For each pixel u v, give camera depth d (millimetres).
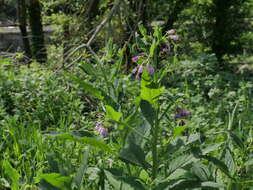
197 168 2701
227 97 5809
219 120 4926
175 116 2977
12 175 3062
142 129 2730
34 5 12250
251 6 11414
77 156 3680
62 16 10078
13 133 3893
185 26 11391
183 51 9547
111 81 2963
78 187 2584
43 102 5371
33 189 3178
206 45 11516
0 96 5613
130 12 8633
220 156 2912
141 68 2533
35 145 3656
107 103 2799
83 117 4812
